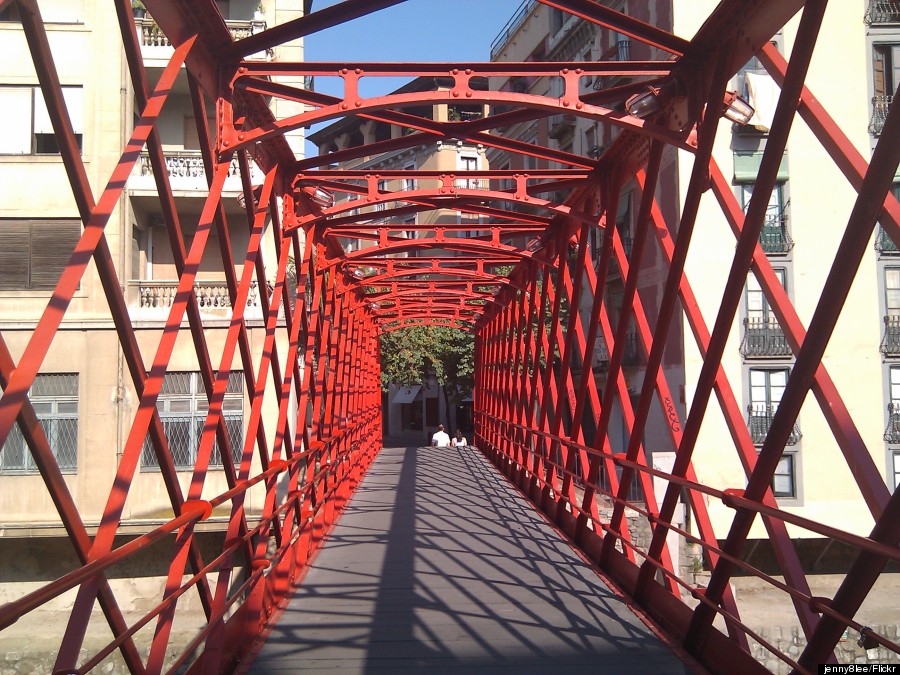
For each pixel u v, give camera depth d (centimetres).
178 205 1421
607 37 2184
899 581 1476
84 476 1285
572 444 849
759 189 403
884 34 1630
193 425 1354
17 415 257
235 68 527
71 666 281
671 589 570
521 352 1357
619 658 504
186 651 392
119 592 1281
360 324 1467
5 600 1260
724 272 1664
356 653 514
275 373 679
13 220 1304
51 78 311
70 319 1311
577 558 790
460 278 1638
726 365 1648
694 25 1745
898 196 1434
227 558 465
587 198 839
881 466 1581
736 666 443
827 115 377
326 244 967
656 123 569
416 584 691
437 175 778
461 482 1423
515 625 573
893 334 1598
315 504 840
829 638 333
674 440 632
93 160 1331
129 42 378
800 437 1595
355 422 1333
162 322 1336
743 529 422
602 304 767
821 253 1655
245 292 559
